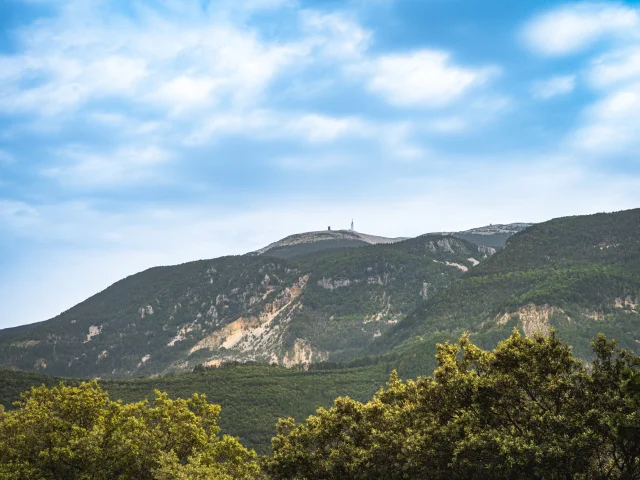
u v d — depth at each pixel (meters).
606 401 40.47
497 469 42.69
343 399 54.31
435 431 45.88
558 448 39.16
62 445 56.06
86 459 55.53
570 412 41.94
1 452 55.78
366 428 51.66
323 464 50.25
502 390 44.09
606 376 41.91
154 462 57.00
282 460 51.97
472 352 49.12
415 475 46.38
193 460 54.44
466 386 45.88
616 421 35.75
